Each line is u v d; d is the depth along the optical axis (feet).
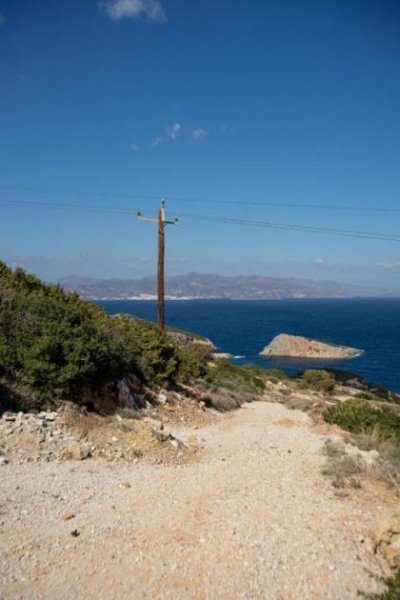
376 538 23.63
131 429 41.88
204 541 22.91
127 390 51.31
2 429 35.40
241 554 21.71
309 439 49.75
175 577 19.61
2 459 31.63
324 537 23.67
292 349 296.30
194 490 30.89
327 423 59.41
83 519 24.81
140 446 39.06
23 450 33.88
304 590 19.17
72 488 29.25
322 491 31.14
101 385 48.08
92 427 41.06
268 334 433.89
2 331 45.57
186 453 41.06
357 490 31.30
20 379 41.52
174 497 29.27
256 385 108.68
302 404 80.89
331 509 27.55
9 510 24.70
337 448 42.42
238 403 77.97
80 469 33.06
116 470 34.17
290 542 23.03
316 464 38.63
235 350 319.27
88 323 54.85
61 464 33.50
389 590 19.42
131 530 23.89
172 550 21.86
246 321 618.03
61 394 42.52
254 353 307.17
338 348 302.04
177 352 78.38
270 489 31.32
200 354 118.83
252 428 55.72
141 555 21.26
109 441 38.93
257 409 75.10
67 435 38.04
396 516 26.14
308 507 27.84
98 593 18.24
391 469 35.06
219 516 26.16
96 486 30.22
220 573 20.07
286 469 36.99
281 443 47.55
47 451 34.76
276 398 97.04
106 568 20.02
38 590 18.10
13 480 29.04
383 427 55.01
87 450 36.19
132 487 30.83
